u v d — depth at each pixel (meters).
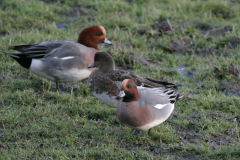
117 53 14.20
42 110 9.80
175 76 12.89
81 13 19.56
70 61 10.81
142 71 13.34
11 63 13.00
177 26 17.67
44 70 10.98
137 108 8.06
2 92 10.97
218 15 19.67
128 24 17.77
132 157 7.62
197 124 9.36
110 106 9.92
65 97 10.77
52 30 16.36
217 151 7.82
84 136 8.62
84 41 11.90
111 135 8.71
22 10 18.55
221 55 14.37
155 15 18.94
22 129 8.72
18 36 14.94
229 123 9.38
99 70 10.10
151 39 16.19
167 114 8.52
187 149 8.10
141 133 8.91
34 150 7.77
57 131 8.74
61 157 7.52
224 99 10.72
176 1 21.20
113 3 20.08
